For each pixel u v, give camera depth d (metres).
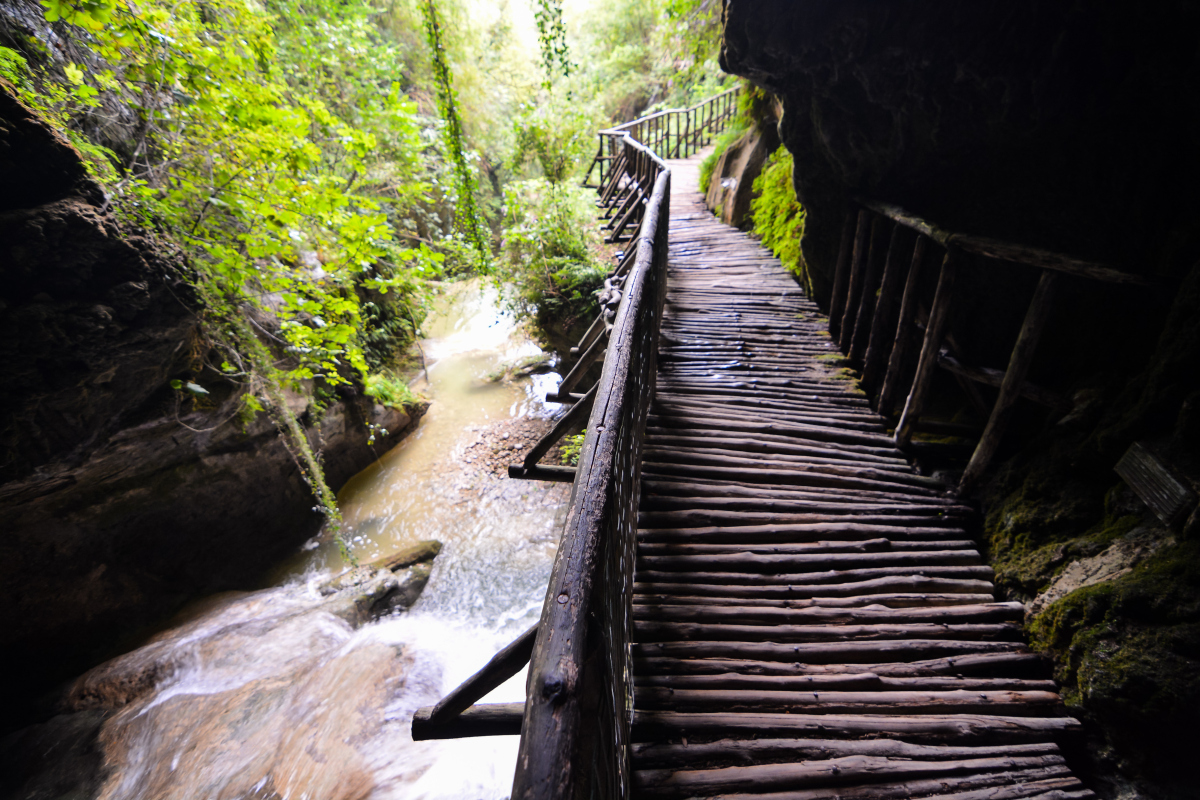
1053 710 2.34
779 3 3.22
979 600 2.88
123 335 3.58
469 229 6.39
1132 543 2.44
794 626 2.65
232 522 5.18
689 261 7.31
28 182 3.08
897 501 3.49
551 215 7.73
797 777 2.02
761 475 3.63
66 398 3.50
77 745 3.66
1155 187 2.64
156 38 2.97
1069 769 2.12
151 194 3.51
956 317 3.92
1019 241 3.37
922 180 3.82
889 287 4.14
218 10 4.17
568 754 0.94
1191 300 2.31
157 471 4.44
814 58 3.41
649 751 2.08
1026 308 3.47
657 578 2.88
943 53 2.91
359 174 6.74
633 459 2.61
